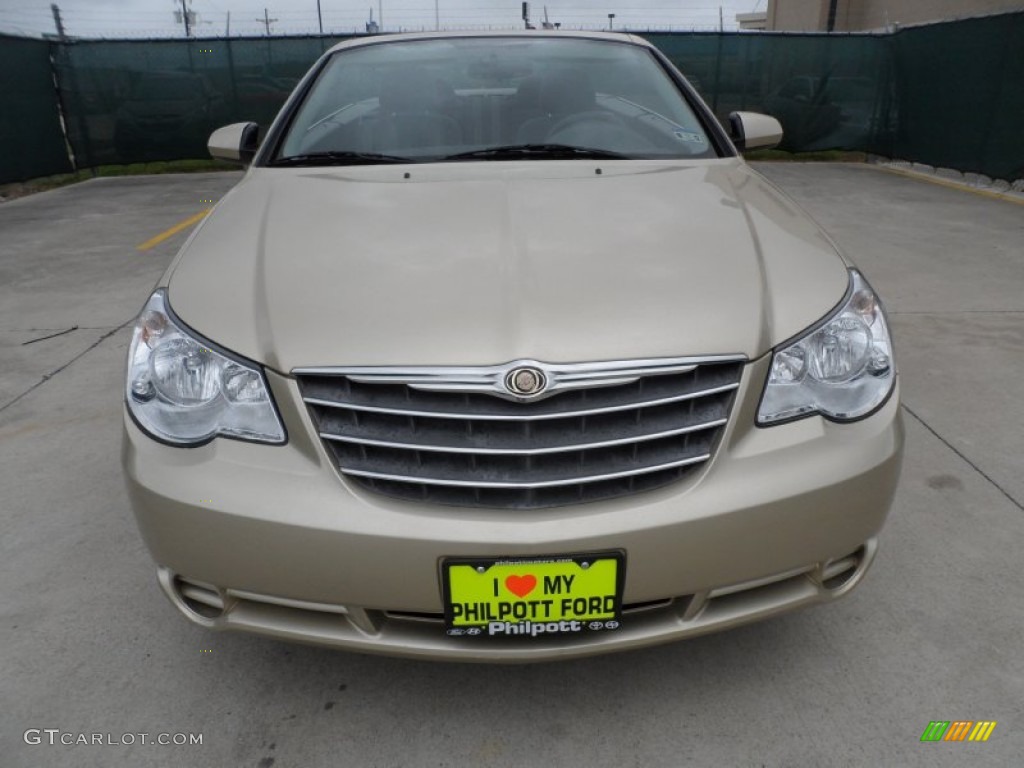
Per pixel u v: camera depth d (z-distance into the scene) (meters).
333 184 2.11
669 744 1.58
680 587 1.39
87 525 2.37
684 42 10.89
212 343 1.47
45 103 9.95
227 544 1.39
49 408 3.21
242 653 1.85
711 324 1.43
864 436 1.48
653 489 1.37
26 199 8.83
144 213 7.75
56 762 1.56
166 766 1.55
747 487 1.38
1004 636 1.86
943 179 9.20
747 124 2.79
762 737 1.59
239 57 10.84
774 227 1.79
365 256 1.63
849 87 10.75
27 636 1.91
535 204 1.87
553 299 1.46
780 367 1.45
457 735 1.61
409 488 1.37
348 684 1.75
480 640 1.43
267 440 1.41
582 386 1.35
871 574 2.08
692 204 1.90
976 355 3.60
